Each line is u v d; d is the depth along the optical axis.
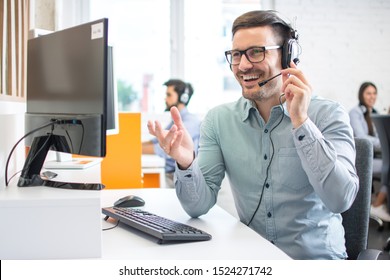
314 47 4.21
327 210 1.24
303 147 1.10
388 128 2.90
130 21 4.02
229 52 1.30
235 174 1.35
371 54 4.31
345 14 4.23
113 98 1.67
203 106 4.12
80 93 1.00
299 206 1.23
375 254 1.11
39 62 1.16
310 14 4.18
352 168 1.16
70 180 1.11
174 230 0.99
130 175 2.03
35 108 1.17
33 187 0.99
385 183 3.10
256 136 1.32
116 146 2.01
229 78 4.14
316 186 1.11
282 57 1.24
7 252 0.84
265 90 1.24
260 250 0.93
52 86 1.10
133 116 2.02
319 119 1.25
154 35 4.05
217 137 1.39
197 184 1.18
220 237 1.03
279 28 1.24
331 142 1.19
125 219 1.11
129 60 4.02
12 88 1.48
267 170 1.27
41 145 1.04
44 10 2.53
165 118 3.96
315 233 1.22
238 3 4.13
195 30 4.09
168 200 1.49
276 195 1.26
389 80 4.36
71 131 1.00
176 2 4.06
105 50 0.93
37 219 0.85
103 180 2.01
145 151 3.59
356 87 4.31
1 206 0.84
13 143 1.31
